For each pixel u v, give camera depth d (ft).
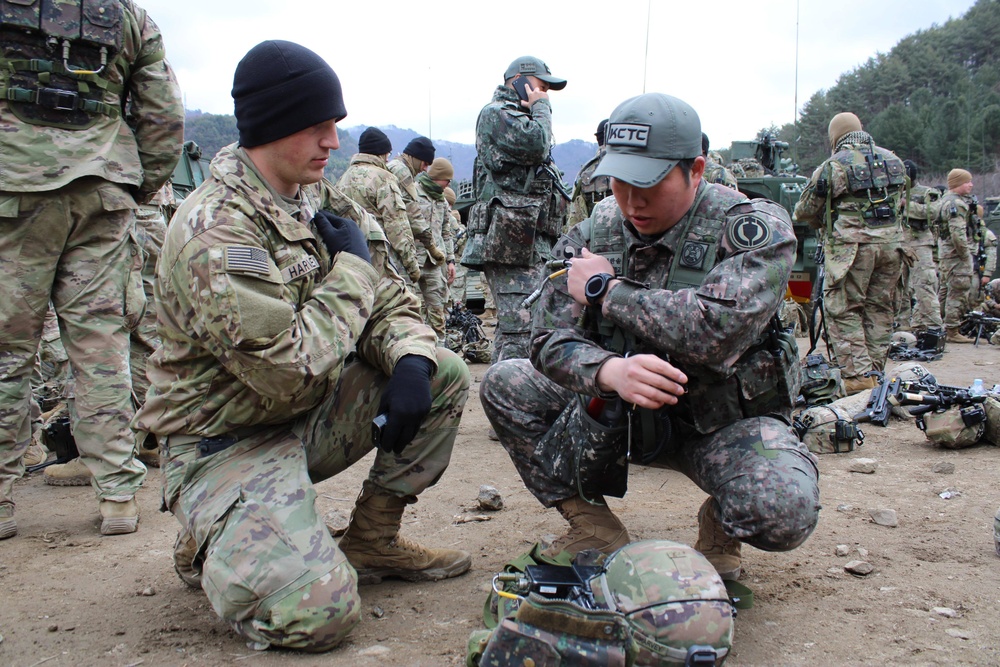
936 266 32.53
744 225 8.06
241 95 7.92
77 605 8.95
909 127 171.83
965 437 15.57
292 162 8.13
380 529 9.37
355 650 7.71
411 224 26.84
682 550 6.88
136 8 11.62
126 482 11.59
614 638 6.16
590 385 8.02
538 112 16.99
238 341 7.47
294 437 8.51
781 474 7.91
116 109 11.61
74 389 11.46
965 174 38.29
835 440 15.69
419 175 32.32
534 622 6.23
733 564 9.21
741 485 8.00
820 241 22.85
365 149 23.08
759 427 8.35
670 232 8.41
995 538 10.10
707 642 6.40
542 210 17.43
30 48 10.83
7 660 7.62
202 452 8.25
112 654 7.70
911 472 14.30
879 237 21.30
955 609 8.57
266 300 7.56
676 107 7.99
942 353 29.73
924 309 31.68
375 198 22.61
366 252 8.55
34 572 10.00
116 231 11.82
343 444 9.10
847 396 21.08
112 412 11.49
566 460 8.98
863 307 22.24
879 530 11.17
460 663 7.43
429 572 9.61
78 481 14.29
